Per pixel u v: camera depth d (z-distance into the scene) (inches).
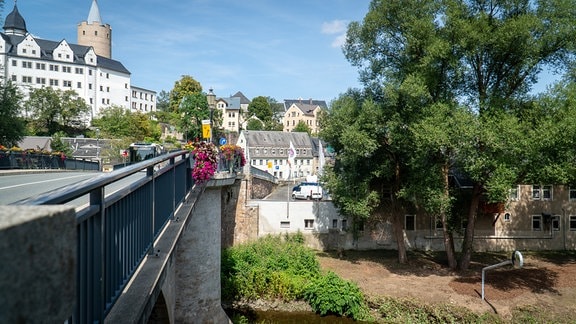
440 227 1256.8
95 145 1989.4
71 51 3248.0
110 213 128.4
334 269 1000.2
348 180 999.0
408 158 948.6
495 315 737.0
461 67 837.8
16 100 1294.3
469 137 752.3
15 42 3085.6
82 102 2787.9
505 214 1277.1
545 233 1280.8
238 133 3093.0
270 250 999.6
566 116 733.3
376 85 941.2
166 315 335.6
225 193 1102.4
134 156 958.4
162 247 207.9
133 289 147.7
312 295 833.5
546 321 716.0
